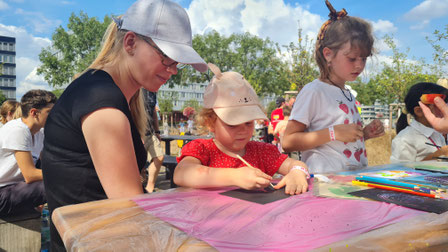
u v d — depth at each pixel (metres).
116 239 0.48
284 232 0.50
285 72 10.56
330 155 1.78
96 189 1.00
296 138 1.76
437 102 1.61
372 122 1.82
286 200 0.75
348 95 1.91
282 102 7.73
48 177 1.03
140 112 1.36
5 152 2.18
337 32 1.73
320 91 1.82
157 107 4.30
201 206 0.70
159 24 1.04
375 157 6.16
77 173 0.98
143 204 0.72
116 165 0.88
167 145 6.36
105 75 1.04
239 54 36.53
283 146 1.88
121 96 0.97
